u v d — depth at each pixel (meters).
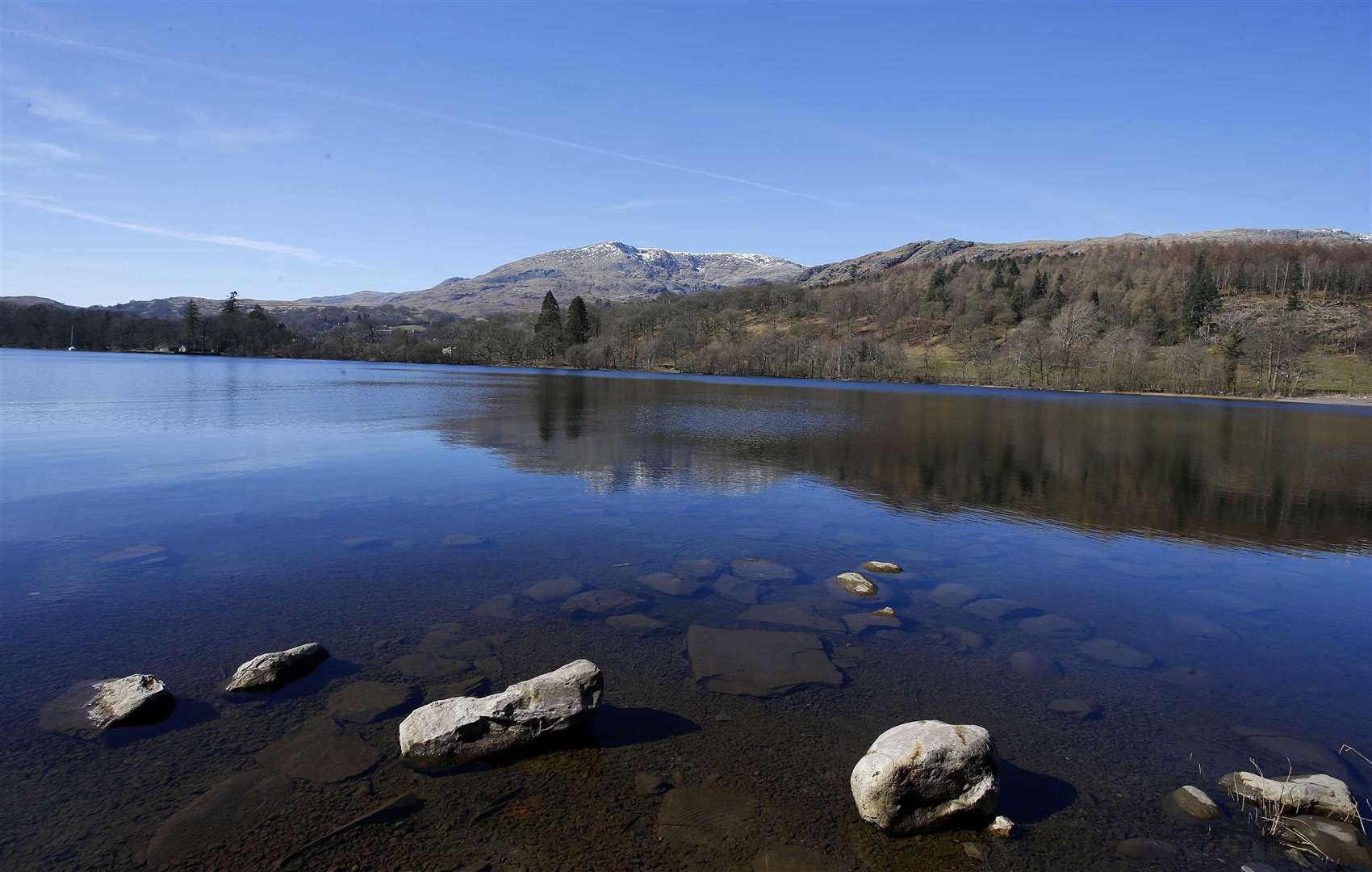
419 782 6.21
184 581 11.49
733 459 26.48
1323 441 39.53
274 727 7.05
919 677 8.65
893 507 19.08
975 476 24.67
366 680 8.11
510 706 6.71
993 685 8.51
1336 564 14.71
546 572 12.38
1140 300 142.12
